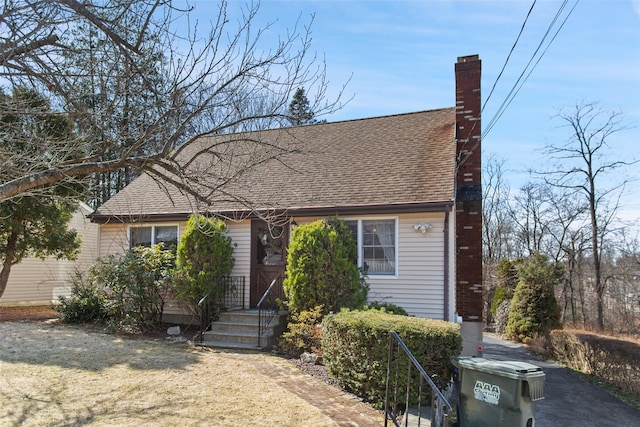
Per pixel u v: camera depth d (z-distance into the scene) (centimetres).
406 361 620
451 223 1018
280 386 681
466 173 1012
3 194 411
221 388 659
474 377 502
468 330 898
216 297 1079
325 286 902
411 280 1032
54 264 1802
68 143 482
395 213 1037
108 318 1189
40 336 987
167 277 1091
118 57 474
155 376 707
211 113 583
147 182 1476
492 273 2055
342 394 662
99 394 618
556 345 1118
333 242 927
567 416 682
